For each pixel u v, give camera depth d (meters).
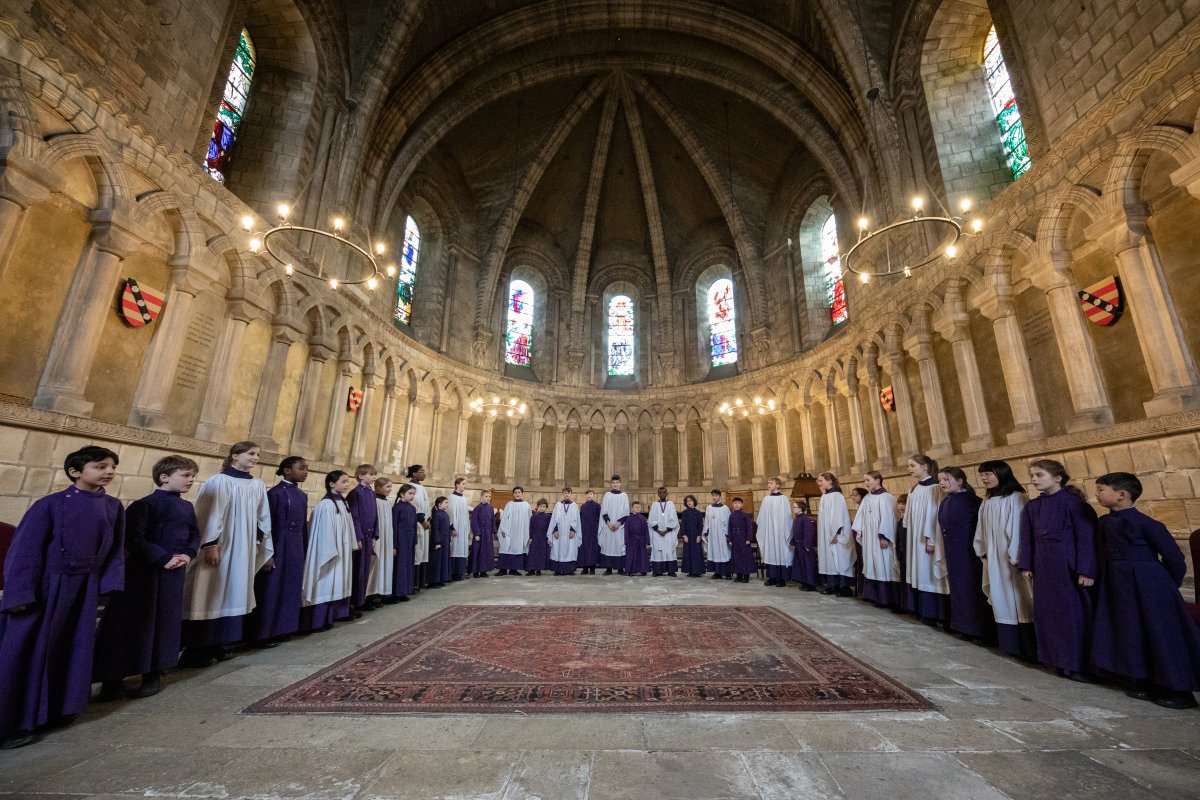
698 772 2.57
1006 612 4.82
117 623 3.66
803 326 17.58
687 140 19.03
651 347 21.92
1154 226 6.55
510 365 20.88
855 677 4.08
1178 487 5.98
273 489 5.68
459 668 4.34
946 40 11.69
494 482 18.62
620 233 22.83
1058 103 7.96
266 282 9.74
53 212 6.14
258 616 5.21
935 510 6.16
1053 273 7.71
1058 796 2.34
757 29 14.99
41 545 3.16
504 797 2.34
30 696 2.94
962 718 3.29
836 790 2.39
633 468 20.36
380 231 14.90
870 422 13.50
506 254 21.28
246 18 11.19
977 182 10.88
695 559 12.01
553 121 19.16
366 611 7.19
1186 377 6.07
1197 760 2.71
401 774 2.55
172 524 4.02
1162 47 6.32
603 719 3.27
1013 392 8.57
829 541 8.95
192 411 8.30
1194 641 3.51
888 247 12.10
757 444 18.20
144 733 3.08
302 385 11.09
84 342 6.34
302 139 11.55
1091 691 3.84
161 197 7.44
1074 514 4.29
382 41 13.06
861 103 13.05
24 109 5.69
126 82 7.16
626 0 15.20
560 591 9.17
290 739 2.98
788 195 18.78
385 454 14.12
